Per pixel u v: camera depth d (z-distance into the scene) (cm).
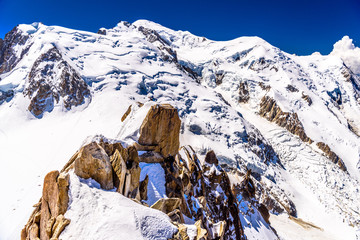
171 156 1905
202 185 2389
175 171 1839
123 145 1470
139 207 995
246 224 2978
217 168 2750
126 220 900
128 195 1248
